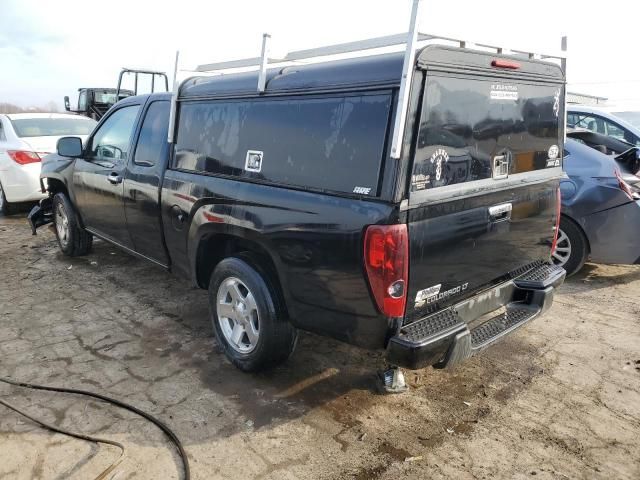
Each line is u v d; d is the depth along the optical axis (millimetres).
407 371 3629
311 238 2854
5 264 5945
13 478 2600
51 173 5961
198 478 2617
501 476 2641
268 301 3240
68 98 16141
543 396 3332
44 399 3271
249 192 3238
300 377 3559
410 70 2432
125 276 5508
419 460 2752
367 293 2660
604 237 5090
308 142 2938
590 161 5184
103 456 2764
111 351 3893
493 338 3082
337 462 2736
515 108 3209
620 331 4246
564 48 3594
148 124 4414
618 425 3039
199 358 3799
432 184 2686
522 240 3469
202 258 3818
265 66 3176
